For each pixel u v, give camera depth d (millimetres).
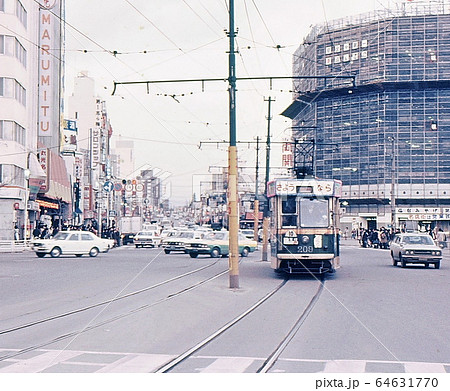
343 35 85438
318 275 26812
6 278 24141
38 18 57812
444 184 82875
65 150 80375
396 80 81312
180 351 9977
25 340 10930
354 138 87000
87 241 40719
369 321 13508
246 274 27141
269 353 9859
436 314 14625
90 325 12641
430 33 80625
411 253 31844
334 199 24953
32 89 55625
